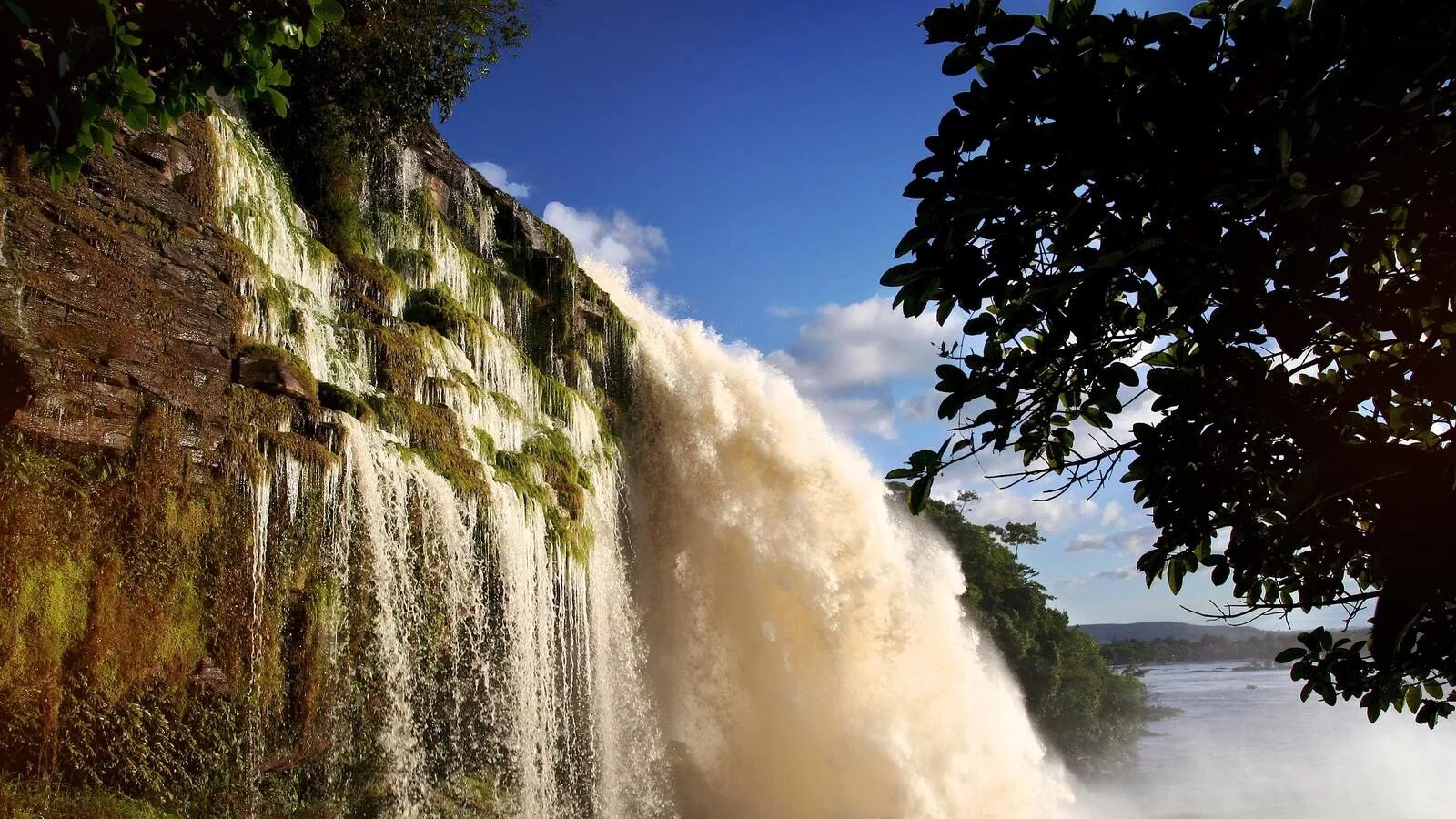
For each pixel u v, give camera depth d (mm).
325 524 11164
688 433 23312
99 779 8422
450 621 12906
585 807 15938
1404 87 3189
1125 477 4418
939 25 3826
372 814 11281
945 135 3807
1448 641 3795
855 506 23875
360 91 17250
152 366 9727
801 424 24719
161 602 9133
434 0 18188
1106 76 3611
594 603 17016
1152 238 3576
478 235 21328
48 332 8711
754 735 21469
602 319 22844
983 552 55219
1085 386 4473
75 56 5086
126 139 10742
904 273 3998
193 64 5895
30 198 9031
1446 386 3615
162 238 10633
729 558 22578
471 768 13359
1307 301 3604
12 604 7805
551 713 15109
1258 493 4410
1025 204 3709
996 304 4129
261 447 10648
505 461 15680
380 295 16047
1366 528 4340
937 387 4375
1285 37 3314
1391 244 4090
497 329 18172
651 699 20078
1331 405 3967
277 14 5789
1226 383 4090
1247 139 3398
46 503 8227
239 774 9688
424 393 14680
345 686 11297
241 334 11500
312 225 15719
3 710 7719
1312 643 5047
